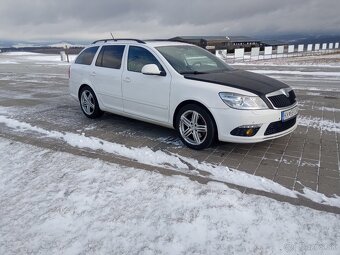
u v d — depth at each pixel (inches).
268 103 163.0
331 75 559.5
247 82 174.4
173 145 191.2
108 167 160.1
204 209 121.6
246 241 103.8
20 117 267.4
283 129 173.5
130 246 103.4
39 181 149.0
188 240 105.1
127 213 120.9
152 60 200.8
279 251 98.9
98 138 206.2
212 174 151.3
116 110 231.0
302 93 368.5
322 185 139.3
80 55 268.1
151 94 197.8
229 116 162.4
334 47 1904.5
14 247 105.0
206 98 168.9
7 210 126.3
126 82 213.5
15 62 1114.1
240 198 128.7
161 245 103.3
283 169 155.9
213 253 99.0
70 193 136.6
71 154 178.4
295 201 125.6
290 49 1508.4
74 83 267.0
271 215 116.7
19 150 187.3
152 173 152.3
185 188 137.4
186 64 197.9
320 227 109.3
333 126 228.4
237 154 175.3
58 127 234.7
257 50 1224.2
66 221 117.5
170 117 190.5
